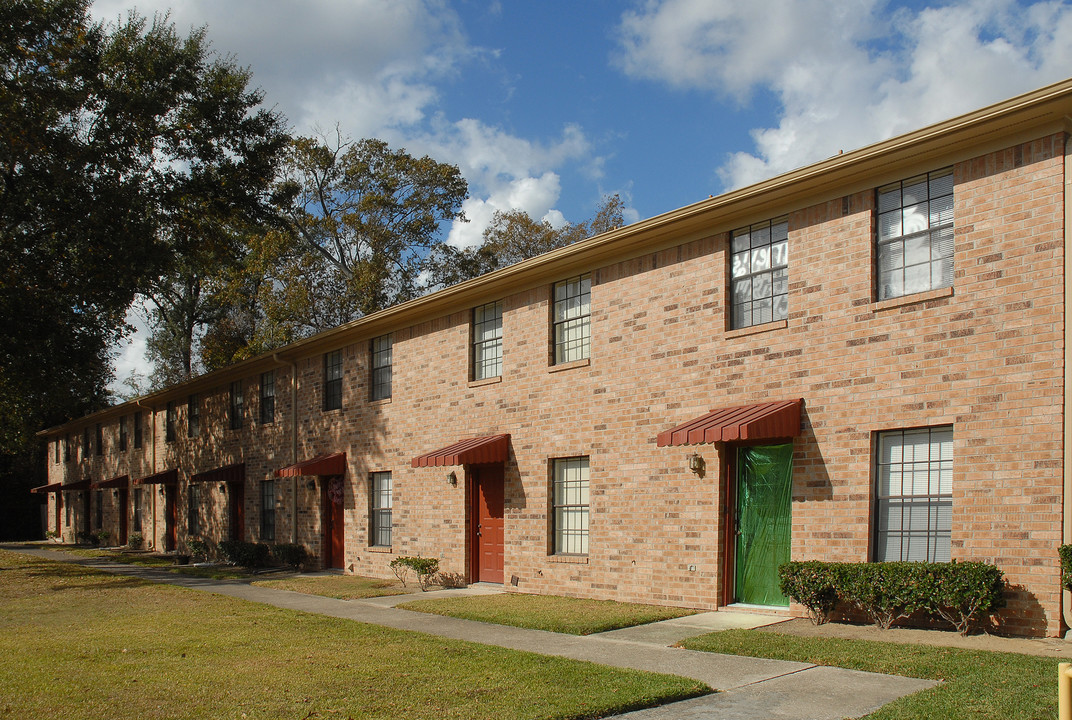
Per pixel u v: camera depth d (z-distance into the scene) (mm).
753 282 12445
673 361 13320
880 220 10969
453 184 41562
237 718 6973
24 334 22734
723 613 12047
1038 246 9359
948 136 9906
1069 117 9180
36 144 20703
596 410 14555
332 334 21719
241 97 25156
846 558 10781
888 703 6840
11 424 38031
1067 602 8883
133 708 7348
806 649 9008
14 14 20062
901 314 10492
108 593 17719
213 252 26609
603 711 6980
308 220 40906
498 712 6965
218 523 28047
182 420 31891
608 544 14102
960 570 9258
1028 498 9219
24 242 22234
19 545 40562
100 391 44375
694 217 12789
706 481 12633
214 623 12672
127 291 23641
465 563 17250
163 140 24000
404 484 19359
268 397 25875
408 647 10133
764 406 11664
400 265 41531
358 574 20672
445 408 18250
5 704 7535
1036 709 6355
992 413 9570
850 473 10836
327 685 8109
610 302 14492
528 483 15844
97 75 22109
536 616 12266
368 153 40906
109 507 39438
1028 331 9367
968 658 8109
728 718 6730
